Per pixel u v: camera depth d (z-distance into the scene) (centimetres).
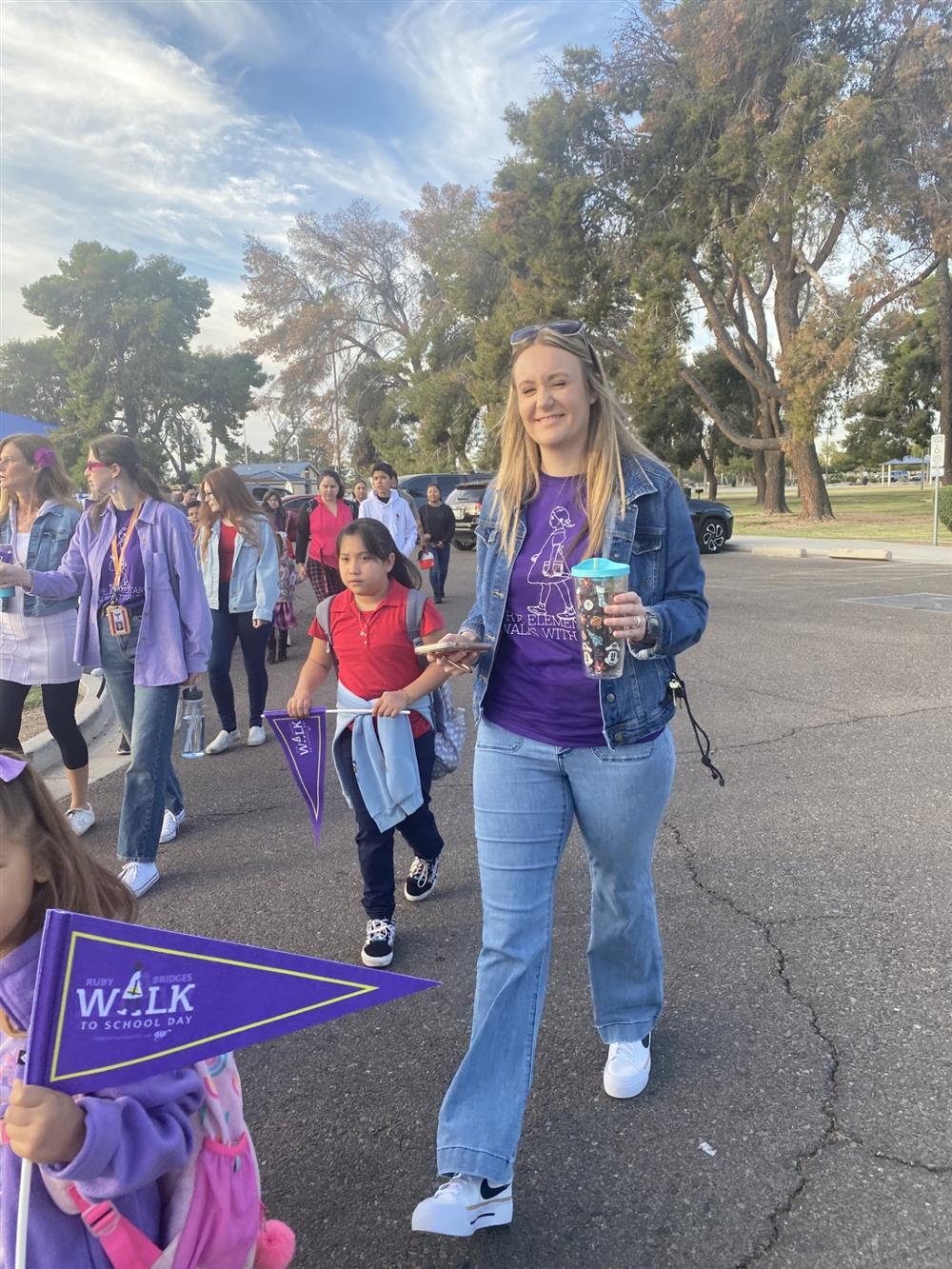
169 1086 139
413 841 374
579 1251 203
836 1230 204
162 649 403
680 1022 287
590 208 2512
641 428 4109
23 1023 146
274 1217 217
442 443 3984
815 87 2098
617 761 223
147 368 6284
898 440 5131
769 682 745
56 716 467
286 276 4600
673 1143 234
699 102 2283
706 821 453
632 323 2639
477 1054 216
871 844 413
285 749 345
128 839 406
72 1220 137
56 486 457
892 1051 267
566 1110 249
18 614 446
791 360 2361
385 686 341
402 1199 221
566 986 313
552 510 226
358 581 329
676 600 224
